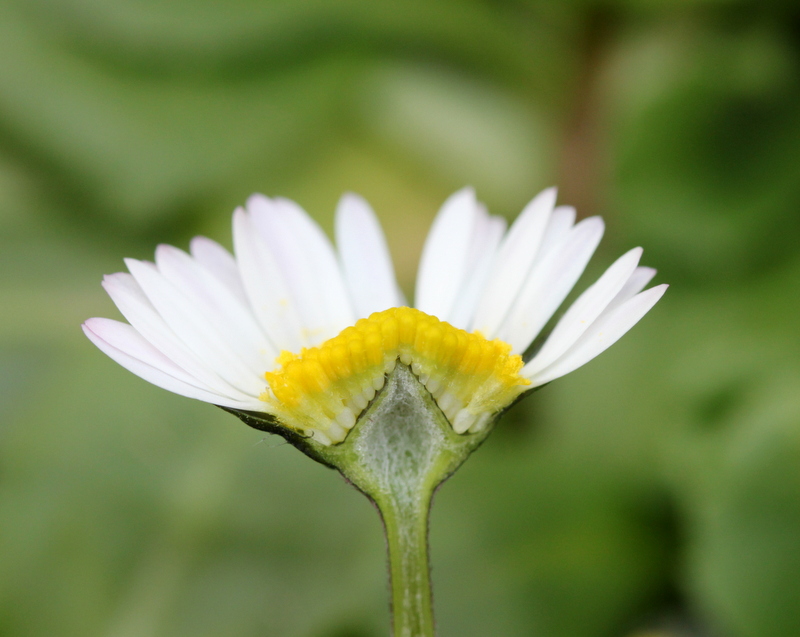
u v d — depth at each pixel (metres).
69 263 0.15
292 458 0.13
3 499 0.13
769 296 0.13
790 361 0.13
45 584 0.13
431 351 0.10
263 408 0.10
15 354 0.14
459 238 0.11
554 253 0.11
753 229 0.14
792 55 0.15
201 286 0.11
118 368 0.14
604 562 0.12
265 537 0.13
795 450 0.12
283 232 0.11
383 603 0.12
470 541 0.12
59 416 0.13
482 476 0.13
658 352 0.13
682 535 0.12
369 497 0.10
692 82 0.14
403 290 0.15
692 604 0.12
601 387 0.13
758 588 0.12
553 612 0.12
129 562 0.13
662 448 0.13
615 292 0.10
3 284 0.15
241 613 0.13
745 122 0.14
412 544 0.10
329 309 0.11
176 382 0.10
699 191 0.14
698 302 0.14
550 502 0.13
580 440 0.13
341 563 0.13
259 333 0.11
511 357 0.10
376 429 0.10
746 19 0.15
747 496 0.12
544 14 0.15
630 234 0.14
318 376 0.10
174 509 0.13
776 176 0.14
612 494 0.13
